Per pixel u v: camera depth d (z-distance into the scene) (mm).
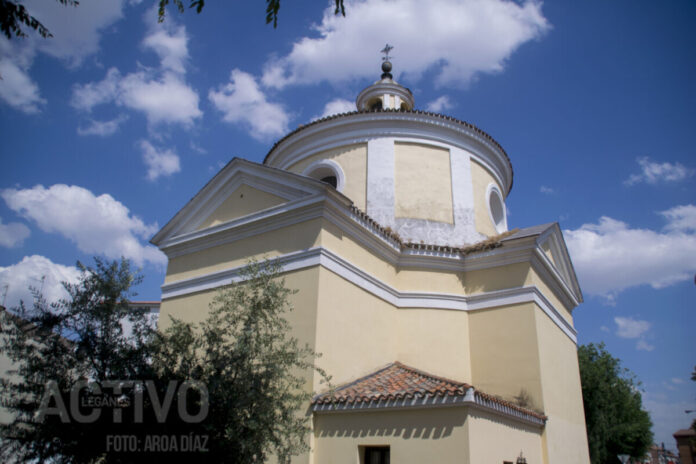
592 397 28812
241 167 14750
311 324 11656
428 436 9953
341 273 12797
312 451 10906
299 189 13211
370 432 10500
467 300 15703
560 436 14336
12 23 5805
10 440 8141
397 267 15641
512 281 15109
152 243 16359
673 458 71750
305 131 18828
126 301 9602
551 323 15828
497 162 20141
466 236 17281
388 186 17203
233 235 14328
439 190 17625
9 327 8820
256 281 9562
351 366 12555
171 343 8969
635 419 34750
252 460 7984
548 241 17156
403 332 14875
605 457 28906
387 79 22484
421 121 18094
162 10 6578
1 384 8492
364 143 17984
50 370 8492
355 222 13539
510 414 11469
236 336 8852
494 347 14797
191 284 14711
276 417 8422
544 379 13984
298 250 12680
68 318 8953
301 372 11375
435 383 11172
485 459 9984
